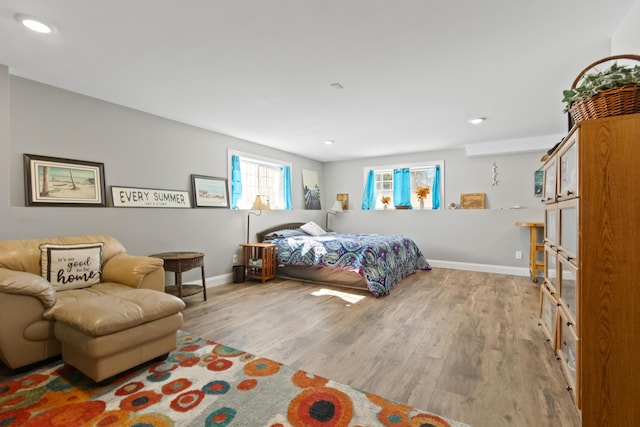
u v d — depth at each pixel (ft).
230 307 10.91
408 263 16.06
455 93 10.16
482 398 5.55
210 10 5.99
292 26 6.52
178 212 12.71
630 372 4.54
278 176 19.16
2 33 6.71
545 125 13.74
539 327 8.93
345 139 16.28
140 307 6.38
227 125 13.65
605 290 4.66
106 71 8.55
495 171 17.52
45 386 5.96
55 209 9.28
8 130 8.30
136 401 5.48
